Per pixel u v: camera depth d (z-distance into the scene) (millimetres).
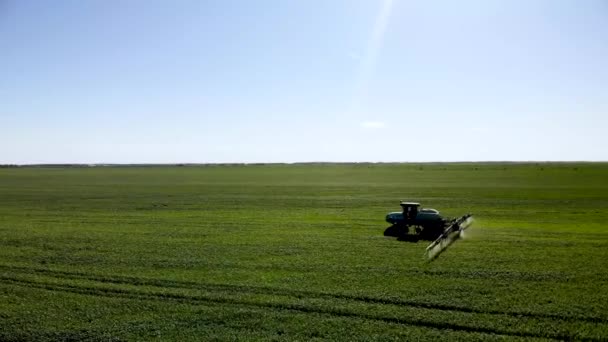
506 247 28266
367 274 22312
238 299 18781
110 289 20391
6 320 16984
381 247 28750
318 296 19047
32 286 21062
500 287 20047
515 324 15945
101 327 16234
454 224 31703
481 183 88188
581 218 40875
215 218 42656
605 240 30156
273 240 31281
